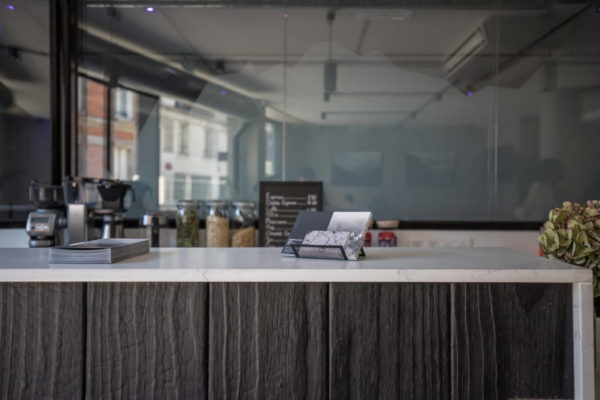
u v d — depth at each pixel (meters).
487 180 3.17
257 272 1.14
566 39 3.12
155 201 3.24
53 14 3.12
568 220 1.33
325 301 1.17
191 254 1.45
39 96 3.12
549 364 1.16
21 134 3.11
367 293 1.16
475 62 3.16
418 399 1.16
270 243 3.07
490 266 1.18
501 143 3.16
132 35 3.22
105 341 1.16
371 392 1.16
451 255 1.42
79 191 2.65
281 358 1.16
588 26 3.11
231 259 1.33
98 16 3.20
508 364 1.15
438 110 3.18
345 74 3.19
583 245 1.25
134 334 1.16
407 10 3.15
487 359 1.16
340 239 1.32
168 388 1.16
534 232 3.12
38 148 3.13
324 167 3.21
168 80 3.23
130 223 3.19
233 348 1.16
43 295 1.16
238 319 1.16
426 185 3.19
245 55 3.21
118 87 3.22
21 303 1.15
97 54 3.21
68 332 1.16
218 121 3.23
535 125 3.15
